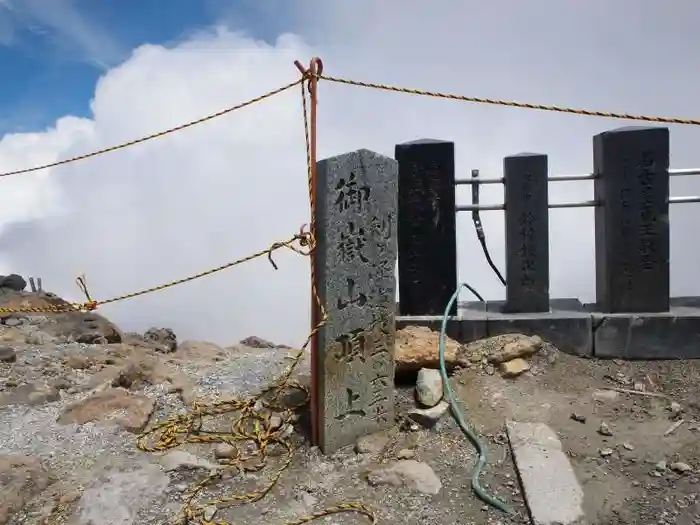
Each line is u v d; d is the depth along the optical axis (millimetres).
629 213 2850
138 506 1969
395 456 2232
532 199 2949
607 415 2375
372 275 2355
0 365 3166
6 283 4961
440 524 1851
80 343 3781
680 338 2797
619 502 1876
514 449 2148
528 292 2996
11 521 1899
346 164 2264
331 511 1927
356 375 2336
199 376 3162
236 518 1920
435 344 2705
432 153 2928
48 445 2355
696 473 1969
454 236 2947
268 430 2451
